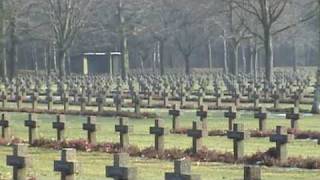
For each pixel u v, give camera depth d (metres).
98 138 56.28
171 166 41.91
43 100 105.75
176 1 197.75
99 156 46.44
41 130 63.28
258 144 51.81
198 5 178.75
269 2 130.38
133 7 189.75
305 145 51.97
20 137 57.75
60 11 166.75
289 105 98.44
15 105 100.19
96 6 178.75
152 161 44.09
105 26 196.62
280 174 38.97
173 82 142.75
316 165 41.16
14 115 84.06
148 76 181.25
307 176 38.34
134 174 29.14
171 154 45.47
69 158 31.88
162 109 91.44
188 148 47.94
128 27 188.38
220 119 75.38
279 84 130.88
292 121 60.62
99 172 39.78
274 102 91.69
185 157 44.72
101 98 86.00
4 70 182.75
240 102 100.25
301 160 42.00
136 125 69.19
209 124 69.12
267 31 131.25
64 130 54.38
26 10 175.50
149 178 37.66
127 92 122.44
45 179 37.03
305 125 69.12
